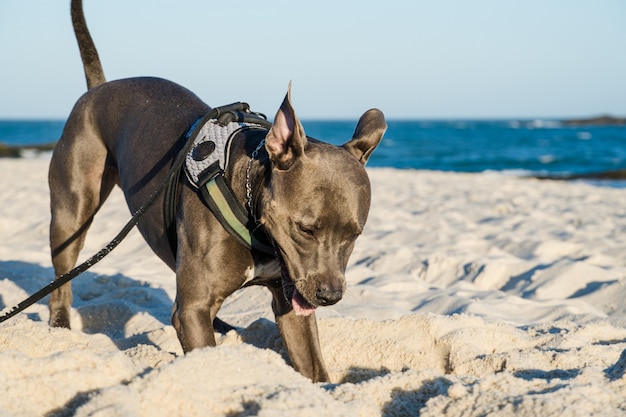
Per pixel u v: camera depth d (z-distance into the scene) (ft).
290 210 10.87
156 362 11.62
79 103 15.75
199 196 11.89
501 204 40.73
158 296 19.58
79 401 8.63
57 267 15.39
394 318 16.37
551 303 18.78
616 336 14.53
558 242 25.95
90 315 17.19
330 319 14.19
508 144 165.37
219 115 12.98
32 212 35.27
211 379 8.64
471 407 8.46
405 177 61.36
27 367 8.95
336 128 359.25
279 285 12.53
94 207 15.55
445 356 12.96
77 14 16.72
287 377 9.02
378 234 29.04
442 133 266.16
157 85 15.05
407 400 9.37
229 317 17.38
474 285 21.49
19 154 106.93
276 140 10.87
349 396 9.02
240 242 11.59
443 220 33.71
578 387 8.57
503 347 13.23
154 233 13.65
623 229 30.25
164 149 13.69
